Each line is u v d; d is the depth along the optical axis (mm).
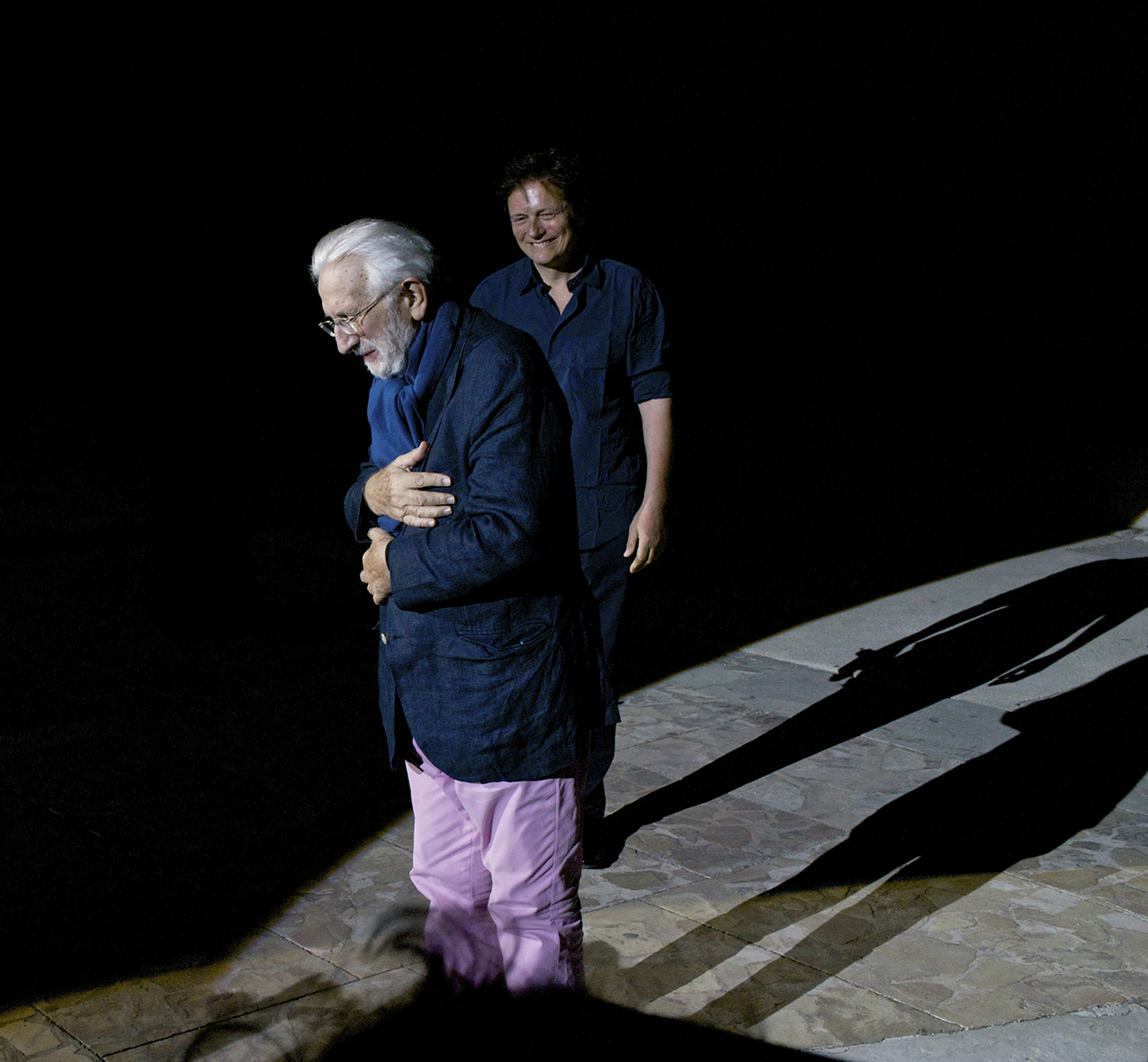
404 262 1890
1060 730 4160
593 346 2951
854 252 9945
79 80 7965
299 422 11398
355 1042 1866
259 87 4938
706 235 10656
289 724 4211
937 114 9422
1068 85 8797
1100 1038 2410
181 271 4965
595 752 3025
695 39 10352
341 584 6121
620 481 3027
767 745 4039
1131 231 8492
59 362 12508
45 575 6242
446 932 2045
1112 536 7266
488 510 1883
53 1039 2381
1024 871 3137
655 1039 2342
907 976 2639
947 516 7918
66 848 3256
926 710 4367
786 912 2926
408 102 10875
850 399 9859
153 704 4395
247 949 2740
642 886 3066
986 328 9242
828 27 9727
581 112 10828
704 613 5656
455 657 1959
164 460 5086
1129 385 8578
